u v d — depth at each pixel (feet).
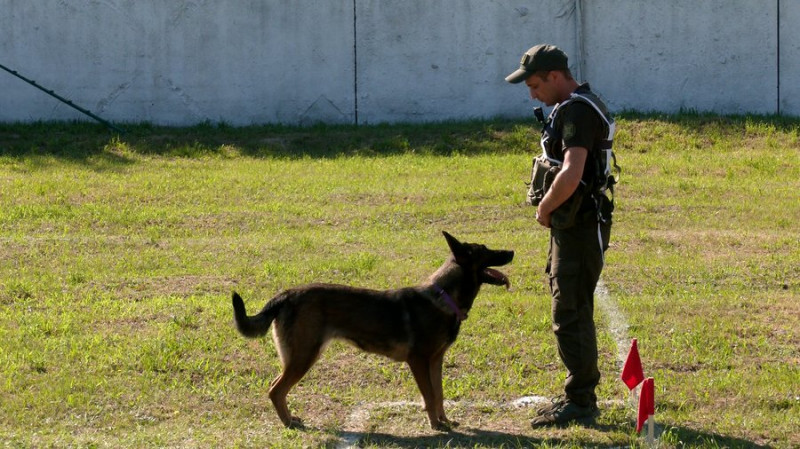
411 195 43.96
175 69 60.03
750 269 32.81
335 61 60.39
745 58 59.82
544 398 21.83
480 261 19.58
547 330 26.30
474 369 23.57
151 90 60.13
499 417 20.79
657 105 60.34
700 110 60.18
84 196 43.24
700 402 21.42
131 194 43.75
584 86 18.86
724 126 56.08
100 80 59.82
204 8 59.77
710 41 59.82
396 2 59.98
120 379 22.58
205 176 47.55
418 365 19.52
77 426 20.01
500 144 54.60
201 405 21.35
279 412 19.97
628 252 35.24
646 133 55.42
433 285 19.54
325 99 60.70
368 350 19.71
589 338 19.49
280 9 59.98
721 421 20.26
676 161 50.42
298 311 19.45
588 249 19.03
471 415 20.92
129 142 54.85
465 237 37.52
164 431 19.66
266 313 19.35
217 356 24.08
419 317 19.34
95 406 21.07
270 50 60.23
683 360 24.07
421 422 20.44
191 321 26.50
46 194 43.39
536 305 28.30
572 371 19.71
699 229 38.83
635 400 20.79
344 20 60.08
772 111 60.08
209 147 54.34
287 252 35.29
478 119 60.13
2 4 58.90
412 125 58.80
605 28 59.98
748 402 21.35
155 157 52.21
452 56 60.39
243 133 57.52
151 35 59.72
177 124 60.39
